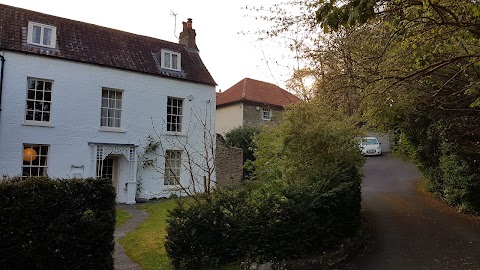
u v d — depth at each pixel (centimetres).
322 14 501
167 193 1620
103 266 479
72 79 1409
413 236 846
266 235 589
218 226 588
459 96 993
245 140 2134
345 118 922
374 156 2708
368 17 469
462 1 543
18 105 1282
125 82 1555
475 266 624
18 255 438
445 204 1249
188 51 1902
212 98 1850
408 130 1376
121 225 978
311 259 616
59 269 457
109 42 1588
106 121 1512
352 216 778
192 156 1712
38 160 1333
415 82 894
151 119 1620
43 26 1377
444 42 707
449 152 1200
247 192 669
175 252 580
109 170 1545
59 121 1369
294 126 856
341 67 870
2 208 432
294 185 711
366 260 673
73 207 467
